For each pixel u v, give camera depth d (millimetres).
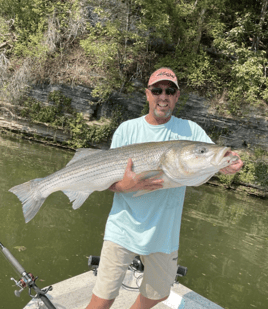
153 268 2332
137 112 18141
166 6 17797
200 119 17359
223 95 17109
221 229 8156
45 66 17922
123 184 2137
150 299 2422
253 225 9094
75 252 5414
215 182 15609
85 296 3129
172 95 2252
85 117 17766
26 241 5594
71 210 7449
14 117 18141
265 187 15133
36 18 20188
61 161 12828
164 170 2117
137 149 2213
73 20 19422
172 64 17938
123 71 18125
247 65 16484
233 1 19844
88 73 17734
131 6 19062
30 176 9516
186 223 8180
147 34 19031
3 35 20203
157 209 2225
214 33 17891
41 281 4371
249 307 4586
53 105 17812
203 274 5480
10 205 7145
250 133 16328
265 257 6715
